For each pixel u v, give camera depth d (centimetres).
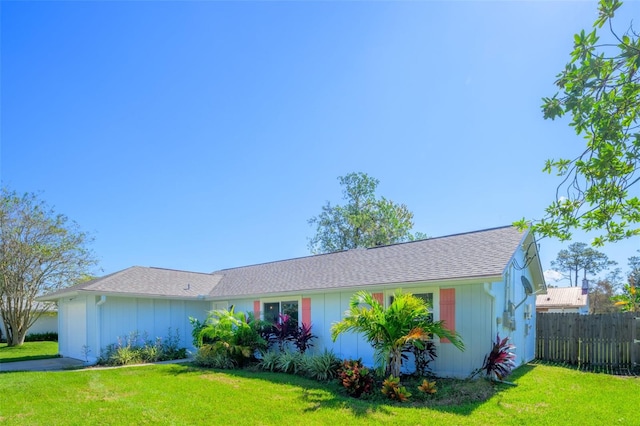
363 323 843
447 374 936
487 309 898
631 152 300
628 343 1112
